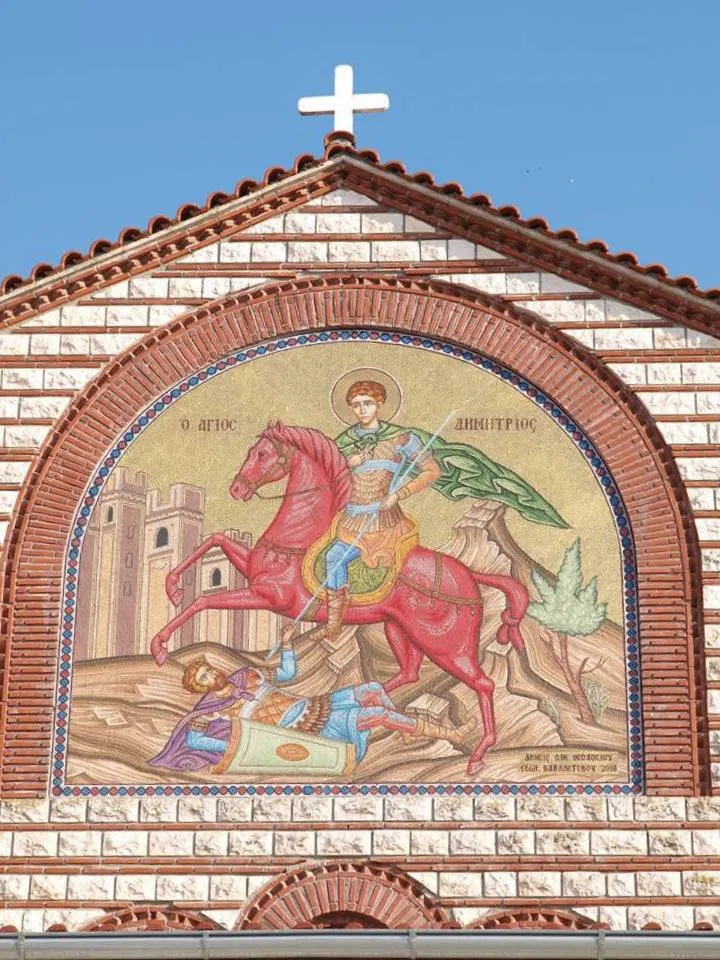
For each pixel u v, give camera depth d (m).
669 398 21.50
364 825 19.80
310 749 20.17
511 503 21.20
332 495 21.31
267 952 17.48
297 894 19.53
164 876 19.62
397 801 19.89
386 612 20.78
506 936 17.48
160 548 21.11
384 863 19.64
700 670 20.33
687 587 20.70
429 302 22.09
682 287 21.88
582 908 19.44
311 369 21.91
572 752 20.08
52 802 19.94
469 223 22.38
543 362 21.78
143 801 19.94
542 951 17.45
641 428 21.41
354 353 21.97
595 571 20.86
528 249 22.22
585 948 17.42
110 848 19.75
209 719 20.33
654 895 19.45
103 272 22.25
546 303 22.00
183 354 21.94
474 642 20.61
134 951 17.50
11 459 21.45
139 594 20.91
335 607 20.81
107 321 22.06
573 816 19.80
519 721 20.23
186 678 20.53
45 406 21.69
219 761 20.14
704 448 21.27
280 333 22.02
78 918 19.48
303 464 21.47
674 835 19.69
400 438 21.56
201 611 20.83
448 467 21.41
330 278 22.23
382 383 21.81
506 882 19.53
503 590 20.83
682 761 20.00
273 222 22.50
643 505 21.08
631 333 21.80
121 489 21.38
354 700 20.39
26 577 20.94
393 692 20.41
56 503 21.30
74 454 21.50
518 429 21.55
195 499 21.33
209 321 22.08
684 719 20.17
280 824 19.81
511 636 20.61
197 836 19.78
